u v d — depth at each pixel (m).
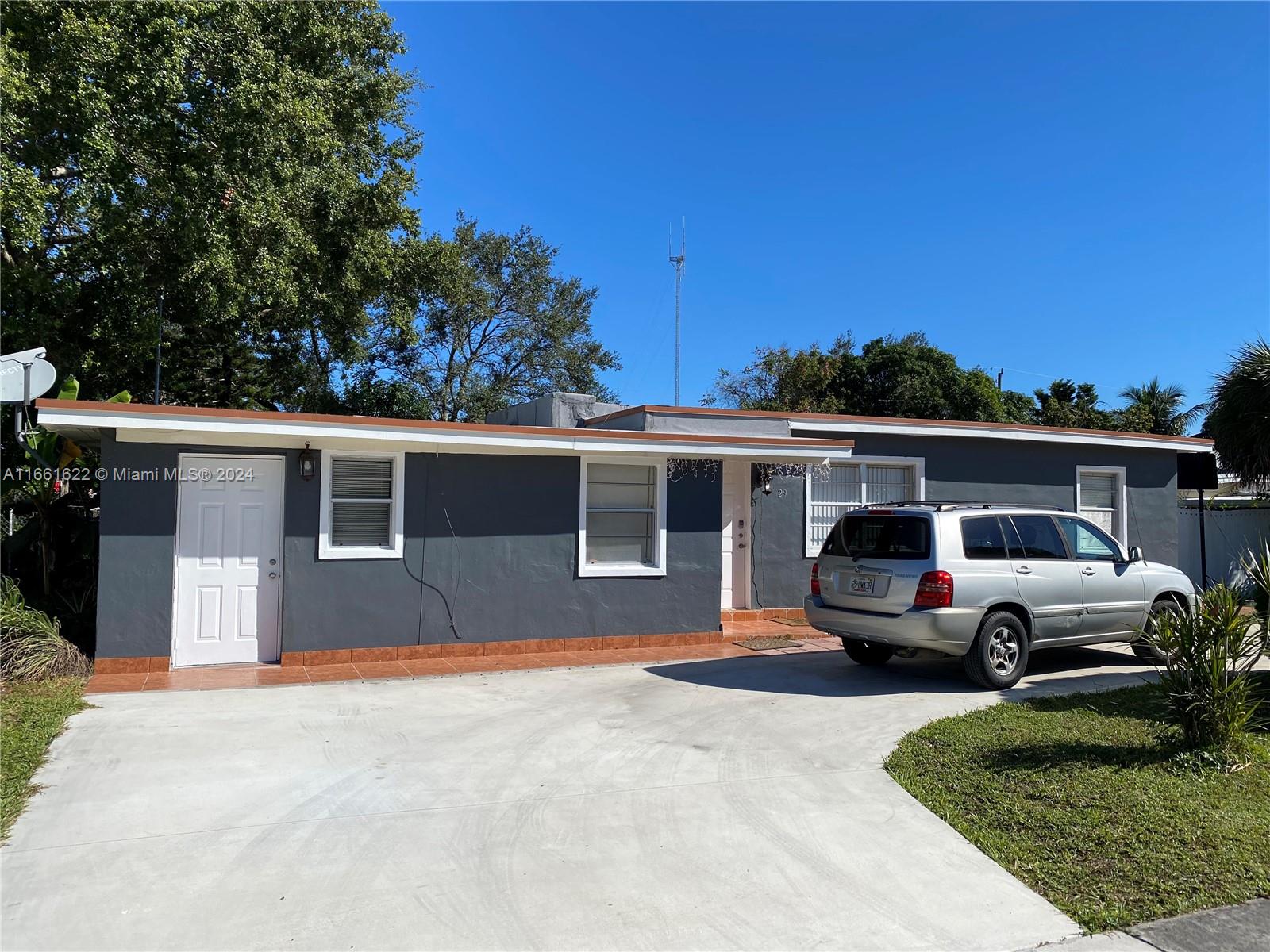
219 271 13.95
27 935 3.61
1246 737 6.06
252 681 8.51
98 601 8.55
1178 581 10.08
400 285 21.25
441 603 9.88
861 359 32.91
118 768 5.78
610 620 10.75
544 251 30.73
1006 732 6.73
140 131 12.98
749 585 13.51
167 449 8.80
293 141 14.74
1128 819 4.94
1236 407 15.30
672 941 3.67
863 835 4.82
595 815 5.09
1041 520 9.27
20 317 14.41
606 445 10.24
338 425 8.87
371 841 4.66
